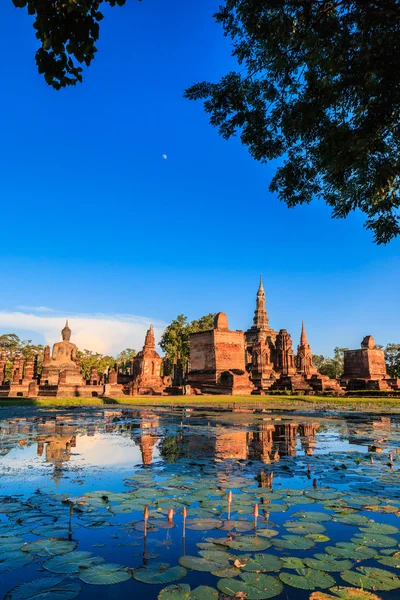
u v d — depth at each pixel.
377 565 4.86
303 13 9.66
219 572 4.64
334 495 7.56
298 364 62.91
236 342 48.41
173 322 78.50
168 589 4.24
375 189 10.58
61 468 9.78
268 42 10.12
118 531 5.81
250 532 5.80
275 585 4.35
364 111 9.72
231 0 10.34
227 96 12.16
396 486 8.27
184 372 67.75
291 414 25.17
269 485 8.30
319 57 9.24
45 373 44.56
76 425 18.38
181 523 6.14
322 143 10.59
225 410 27.44
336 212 12.02
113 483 8.35
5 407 27.78
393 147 10.69
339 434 16.34
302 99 11.11
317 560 4.94
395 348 80.88
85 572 4.59
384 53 8.82
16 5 5.89
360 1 8.78
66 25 6.05
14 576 4.50
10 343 76.56
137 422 19.80
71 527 5.92
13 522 6.09
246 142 13.18
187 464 10.36
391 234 12.09
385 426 19.27
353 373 61.62
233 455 11.73
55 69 6.36
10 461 10.61
